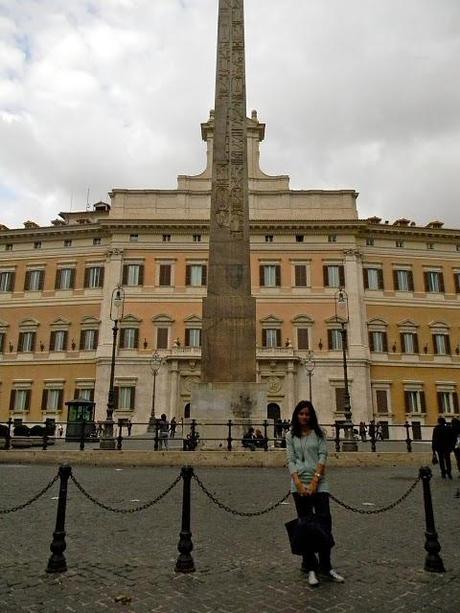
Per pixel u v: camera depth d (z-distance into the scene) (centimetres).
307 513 510
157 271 4341
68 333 4322
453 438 1314
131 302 4275
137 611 415
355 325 4188
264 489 1061
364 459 1579
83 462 1561
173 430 3127
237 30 2148
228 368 1784
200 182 4575
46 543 625
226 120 2036
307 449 532
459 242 4528
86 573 511
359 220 4338
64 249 4534
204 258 4353
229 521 760
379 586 472
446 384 4216
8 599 439
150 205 4488
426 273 4459
